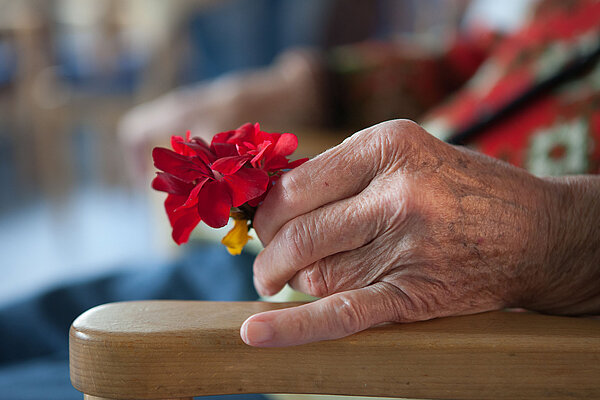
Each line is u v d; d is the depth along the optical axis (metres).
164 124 0.91
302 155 0.78
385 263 0.39
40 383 0.53
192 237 0.89
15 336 0.60
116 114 1.78
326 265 0.39
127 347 0.36
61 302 0.63
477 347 0.37
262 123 0.88
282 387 0.37
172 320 0.37
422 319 0.38
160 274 0.68
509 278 0.40
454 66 0.95
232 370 0.36
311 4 2.19
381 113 0.93
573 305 0.41
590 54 0.61
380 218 0.38
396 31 1.99
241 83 0.91
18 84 1.74
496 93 0.65
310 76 0.91
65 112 1.76
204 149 0.39
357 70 0.93
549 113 0.62
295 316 0.36
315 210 0.39
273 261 0.40
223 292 0.65
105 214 1.97
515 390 0.37
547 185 0.41
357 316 0.37
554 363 0.37
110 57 1.78
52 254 1.63
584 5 0.66
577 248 0.40
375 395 0.37
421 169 0.38
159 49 1.79
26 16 1.66
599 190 0.41
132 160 0.96
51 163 1.79
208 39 2.17
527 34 0.69
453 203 0.38
